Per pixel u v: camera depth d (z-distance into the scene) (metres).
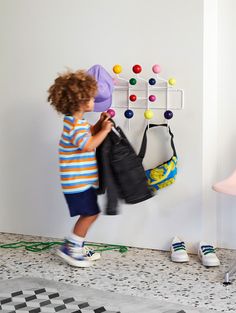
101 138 2.52
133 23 2.83
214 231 2.90
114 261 2.72
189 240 2.83
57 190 3.12
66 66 3.01
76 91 2.50
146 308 2.11
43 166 3.14
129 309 2.11
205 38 2.71
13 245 3.02
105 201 2.70
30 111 3.13
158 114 2.83
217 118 2.88
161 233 2.88
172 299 2.20
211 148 2.84
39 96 3.10
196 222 2.80
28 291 2.30
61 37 3.00
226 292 2.28
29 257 2.80
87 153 2.57
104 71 2.72
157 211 2.88
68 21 2.97
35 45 3.07
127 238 2.96
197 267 2.61
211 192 2.85
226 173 2.89
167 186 2.84
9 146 3.22
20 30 3.10
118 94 2.90
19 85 3.14
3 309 2.12
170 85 2.78
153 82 2.76
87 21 2.93
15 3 3.09
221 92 2.86
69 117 2.55
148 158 2.88
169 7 2.74
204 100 2.74
